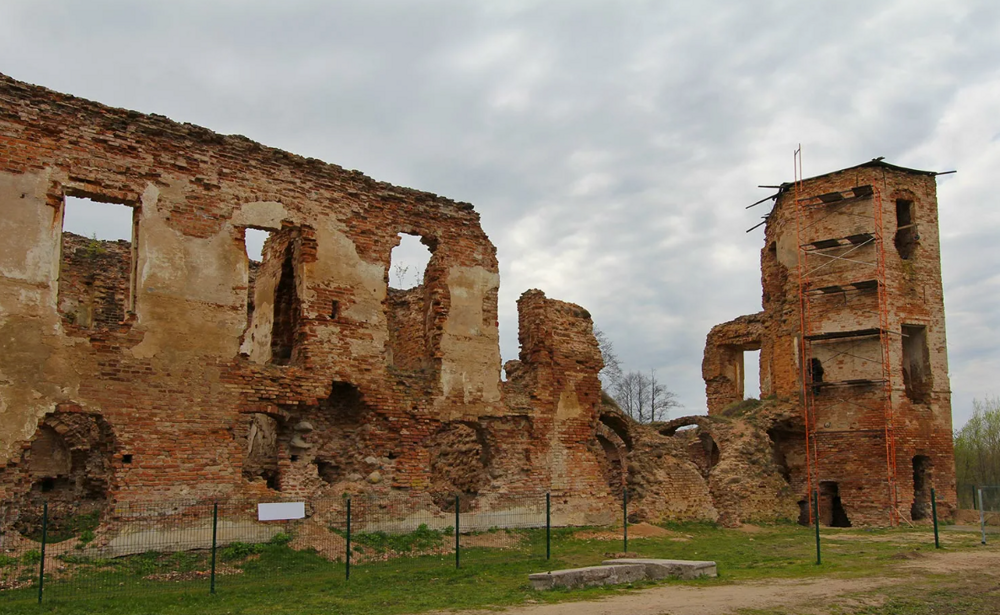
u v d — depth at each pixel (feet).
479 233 74.13
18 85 51.98
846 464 97.19
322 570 50.31
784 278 106.83
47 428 62.64
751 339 112.16
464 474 74.95
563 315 79.20
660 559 56.95
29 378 49.90
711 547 66.49
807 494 99.19
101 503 61.57
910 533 81.41
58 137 52.95
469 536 65.72
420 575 49.11
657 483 84.74
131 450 52.70
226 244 58.85
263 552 53.31
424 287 71.97
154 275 55.36
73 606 39.04
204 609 38.75
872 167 101.35
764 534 80.38
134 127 55.98
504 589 44.52
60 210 52.65
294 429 61.62
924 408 99.14
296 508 53.98
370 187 67.62
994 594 44.04
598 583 46.37
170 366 55.11
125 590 43.01
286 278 67.56
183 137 58.03
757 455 95.35
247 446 66.90
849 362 99.04
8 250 50.24
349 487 62.18
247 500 56.59
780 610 38.88
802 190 105.19
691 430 105.40
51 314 51.26
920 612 39.63
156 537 52.37
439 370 68.90
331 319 63.46
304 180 63.72
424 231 70.54
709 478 92.32
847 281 100.42
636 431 89.04
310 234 63.26
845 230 101.35
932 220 104.06
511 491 71.46
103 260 72.69
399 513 63.87
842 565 55.31
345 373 63.36
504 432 72.69
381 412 64.75
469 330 71.72
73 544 49.73
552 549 61.98
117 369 53.06
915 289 100.94
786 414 100.12
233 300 58.65
